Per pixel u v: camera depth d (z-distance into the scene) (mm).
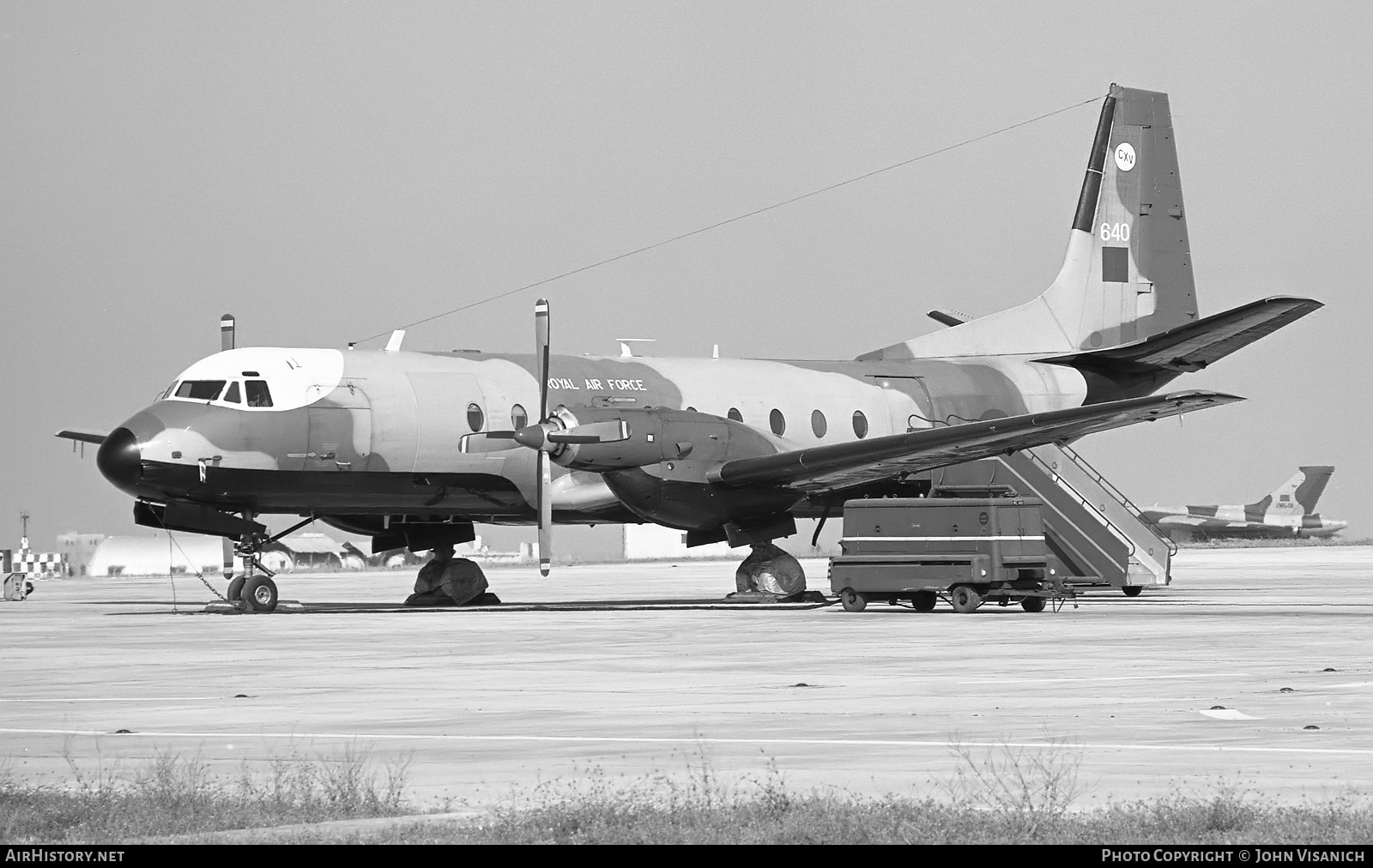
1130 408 101438
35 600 151625
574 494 112562
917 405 129375
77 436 120938
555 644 79500
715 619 98625
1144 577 116312
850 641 79875
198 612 114438
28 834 33312
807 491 113812
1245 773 39031
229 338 115125
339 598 148000
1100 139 139875
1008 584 102125
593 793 36781
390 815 34750
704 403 119250
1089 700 53469
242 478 104125
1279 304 115875
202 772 39781
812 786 37906
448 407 109688
